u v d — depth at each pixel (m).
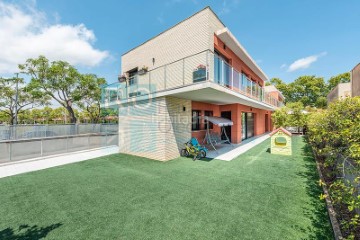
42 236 3.07
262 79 20.19
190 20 9.65
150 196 4.64
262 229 3.18
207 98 10.04
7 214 3.84
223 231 3.13
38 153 10.55
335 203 3.90
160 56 11.17
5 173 6.93
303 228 3.19
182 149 9.72
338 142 4.52
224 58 11.59
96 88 24.84
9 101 24.38
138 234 3.09
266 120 25.83
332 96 17.06
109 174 6.64
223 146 12.32
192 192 4.85
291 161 8.13
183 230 3.17
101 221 3.51
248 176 6.11
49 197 4.67
